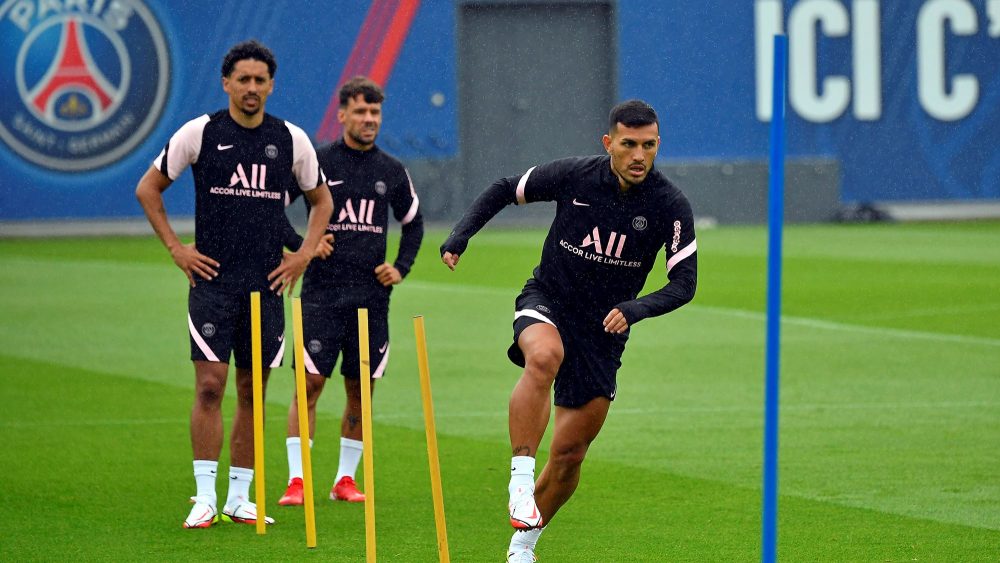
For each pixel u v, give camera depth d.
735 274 70.25
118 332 50.09
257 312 22.52
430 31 106.56
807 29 111.56
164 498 26.02
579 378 20.27
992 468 28.48
